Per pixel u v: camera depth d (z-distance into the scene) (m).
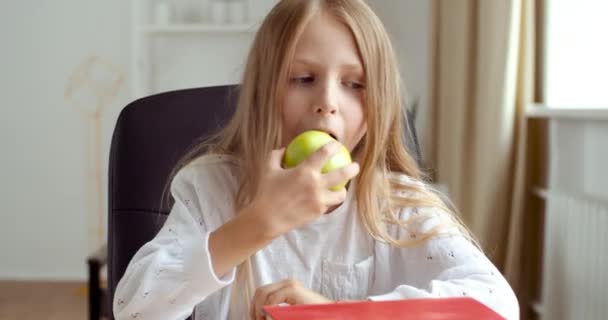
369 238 0.92
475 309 0.52
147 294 0.68
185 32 3.79
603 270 1.72
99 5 3.81
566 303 1.95
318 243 0.91
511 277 2.24
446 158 2.83
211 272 0.64
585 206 1.82
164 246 0.74
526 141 2.27
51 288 3.70
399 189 0.93
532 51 2.23
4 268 3.91
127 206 1.10
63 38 3.82
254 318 0.72
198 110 1.14
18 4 3.80
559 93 2.25
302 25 0.77
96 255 2.13
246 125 0.85
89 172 3.88
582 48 2.25
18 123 3.86
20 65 3.83
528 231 2.33
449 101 2.80
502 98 2.26
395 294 0.68
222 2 3.65
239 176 0.91
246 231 0.63
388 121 0.84
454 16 2.72
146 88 3.68
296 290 0.71
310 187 0.61
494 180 2.29
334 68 0.77
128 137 1.12
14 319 3.14
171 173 1.08
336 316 0.50
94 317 2.12
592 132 1.99
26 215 3.89
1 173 3.87
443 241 0.86
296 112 0.78
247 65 0.86
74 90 3.84
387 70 0.83
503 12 2.25
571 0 2.24
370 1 3.56
